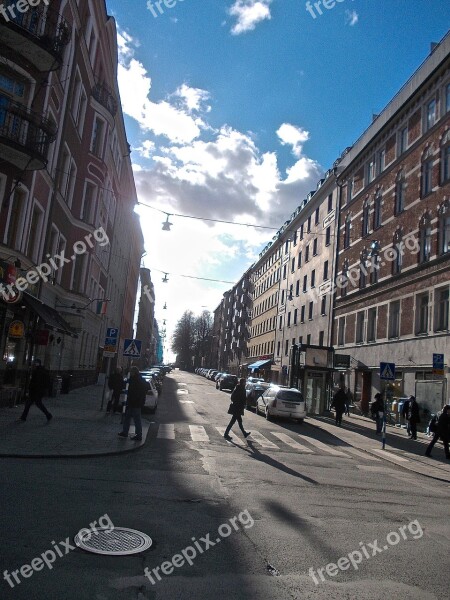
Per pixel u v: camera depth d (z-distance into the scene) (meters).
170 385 48.31
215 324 130.12
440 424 16.44
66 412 16.88
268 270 66.75
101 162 26.16
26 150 15.10
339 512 7.64
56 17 17.08
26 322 18.11
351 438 19.55
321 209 43.34
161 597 4.18
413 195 27.00
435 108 25.52
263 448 14.18
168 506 6.99
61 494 7.04
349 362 31.28
